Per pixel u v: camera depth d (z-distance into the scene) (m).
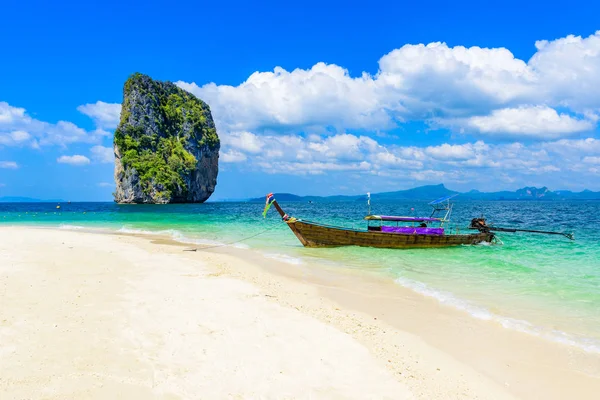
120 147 127.19
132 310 9.02
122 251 18.31
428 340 8.46
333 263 17.81
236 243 24.50
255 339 7.69
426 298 11.75
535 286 13.59
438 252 21.78
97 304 9.38
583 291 12.91
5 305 9.00
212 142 150.88
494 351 7.99
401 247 23.05
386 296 11.91
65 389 5.47
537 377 6.93
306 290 12.37
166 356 6.71
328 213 69.88
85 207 104.25
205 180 148.12
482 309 10.73
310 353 7.19
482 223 26.44
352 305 10.86
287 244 24.28
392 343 8.12
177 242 24.25
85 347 6.90
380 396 5.84
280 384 5.97
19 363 6.20
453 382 6.61
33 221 44.06
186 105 149.75
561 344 8.39
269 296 11.15
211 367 6.39
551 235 31.22
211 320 8.64
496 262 18.56
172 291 10.92
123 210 81.69
